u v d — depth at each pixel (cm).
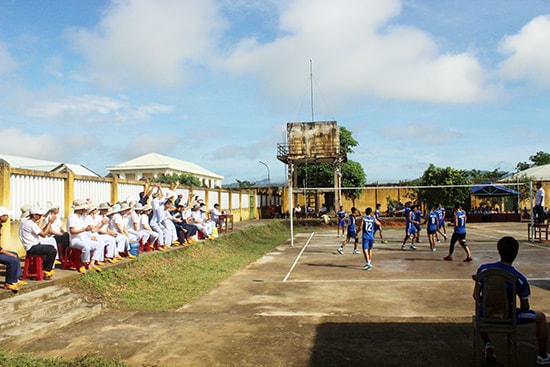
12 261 748
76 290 861
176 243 1469
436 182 3447
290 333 657
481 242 2020
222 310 838
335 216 3291
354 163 4275
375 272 1236
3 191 1017
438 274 1184
